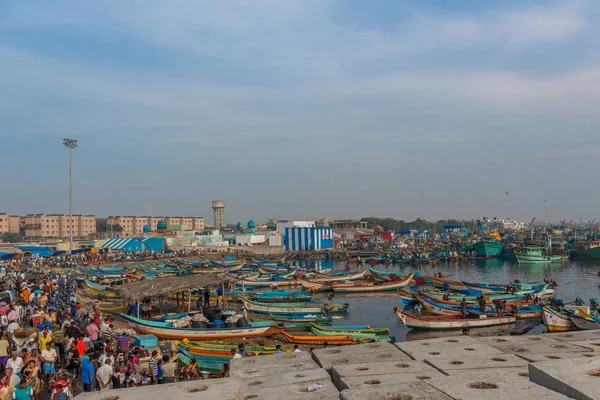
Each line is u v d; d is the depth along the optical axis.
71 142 83.12
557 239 155.12
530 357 8.82
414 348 9.65
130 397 6.05
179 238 129.12
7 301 35.25
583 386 5.52
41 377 18.69
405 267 103.44
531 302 48.72
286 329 37.72
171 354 25.16
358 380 7.55
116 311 44.84
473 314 41.19
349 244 145.50
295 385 7.84
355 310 51.97
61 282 54.00
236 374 8.72
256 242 135.75
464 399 5.63
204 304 44.38
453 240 159.62
